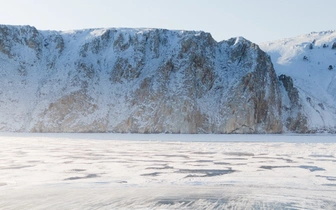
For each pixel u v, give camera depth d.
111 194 16.14
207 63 109.75
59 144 48.94
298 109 108.88
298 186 18.28
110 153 36.06
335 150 41.66
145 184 18.67
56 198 15.30
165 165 26.77
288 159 31.36
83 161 28.95
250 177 21.25
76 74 107.50
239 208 13.80
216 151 39.47
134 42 118.06
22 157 31.75
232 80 107.44
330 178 20.83
